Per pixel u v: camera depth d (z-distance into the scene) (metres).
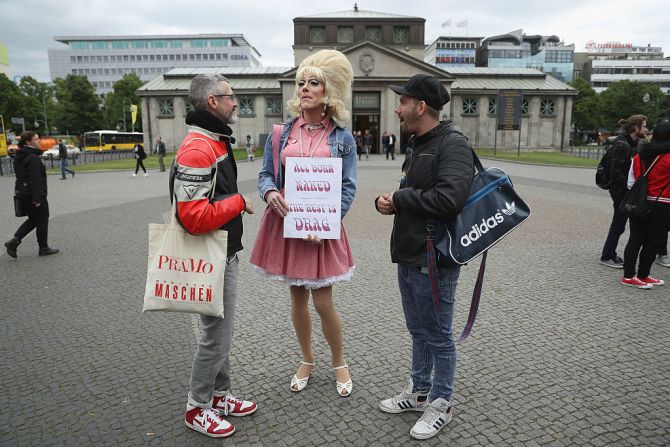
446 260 2.69
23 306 5.19
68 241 8.53
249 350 4.11
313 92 3.04
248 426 3.03
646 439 2.85
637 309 4.99
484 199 2.70
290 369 3.78
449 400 2.97
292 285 3.29
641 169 5.54
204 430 2.92
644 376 3.59
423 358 3.12
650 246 5.65
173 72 53.72
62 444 2.83
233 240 2.87
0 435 2.92
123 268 6.70
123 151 57.34
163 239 2.68
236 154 42.25
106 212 11.87
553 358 3.89
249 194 15.22
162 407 3.23
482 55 124.94
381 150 46.66
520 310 4.97
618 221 6.50
